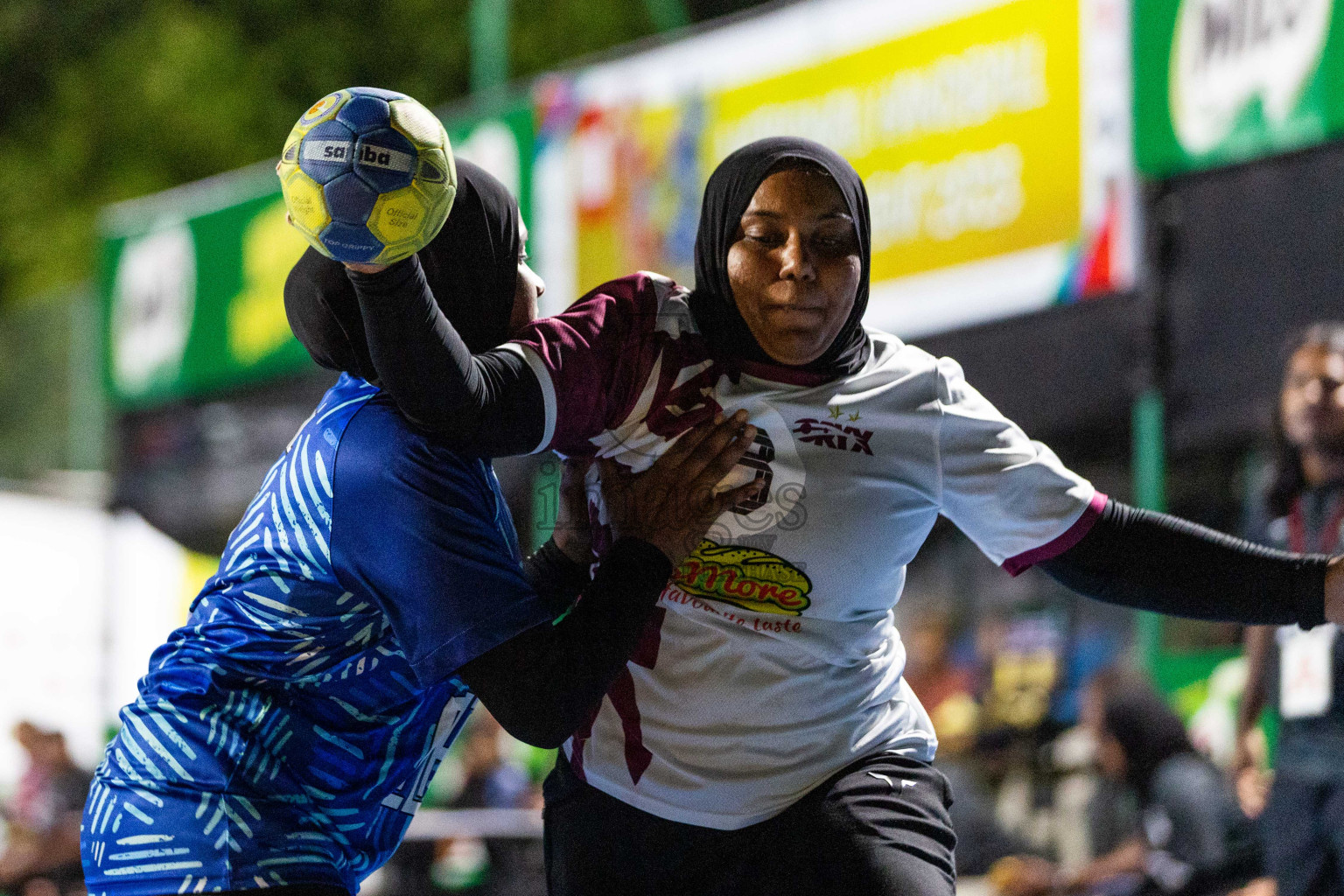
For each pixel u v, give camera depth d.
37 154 56.69
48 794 23.33
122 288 33.06
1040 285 17.95
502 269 6.57
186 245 31.56
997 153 18.34
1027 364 19.62
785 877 6.54
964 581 23.48
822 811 6.57
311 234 5.48
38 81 57.78
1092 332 18.59
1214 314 17.17
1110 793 16.94
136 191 55.53
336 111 5.52
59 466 37.38
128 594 30.08
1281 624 6.94
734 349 6.60
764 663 6.61
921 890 6.30
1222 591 6.85
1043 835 17.75
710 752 6.62
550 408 6.18
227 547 6.38
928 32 19.05
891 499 6.64
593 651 5.91
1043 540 6.87
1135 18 17.02
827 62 20.23
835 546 6.53
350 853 6.34
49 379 38.16
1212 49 16.34
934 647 21.83
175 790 5.97
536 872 18.12
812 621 6.63
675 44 22.38
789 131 20.75
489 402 5.97
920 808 6.68
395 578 5.88
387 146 5.43
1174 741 14.69
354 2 55.94
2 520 28.80
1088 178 17.48
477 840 18.78
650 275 6.75
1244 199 16.81
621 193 23.02
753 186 6.50
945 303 18.95
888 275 19.66
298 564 6.01
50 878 22.22
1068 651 20.39
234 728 6.03
